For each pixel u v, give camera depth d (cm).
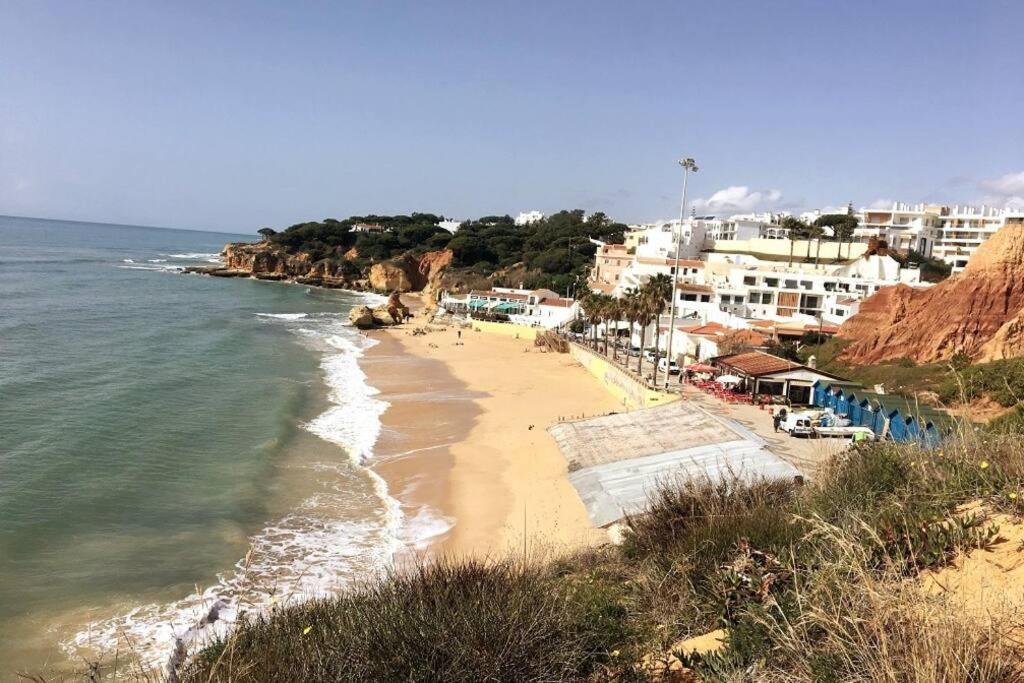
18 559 2125
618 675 645
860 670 481
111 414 3881
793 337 6081
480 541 2356
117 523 2453
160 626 1781
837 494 924
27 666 1566
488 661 617
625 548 1291
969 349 4231
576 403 5053
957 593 551
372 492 2966
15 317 7444
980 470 766
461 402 4972
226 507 2664
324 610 820
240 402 4469
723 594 734
